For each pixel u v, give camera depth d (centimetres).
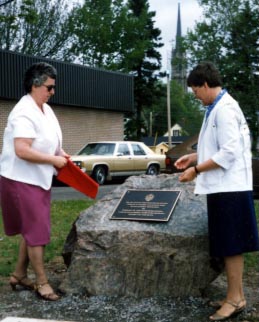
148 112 8300
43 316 416
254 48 3831
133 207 473
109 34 4869
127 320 404
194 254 438
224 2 3856
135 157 1948
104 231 456
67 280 460
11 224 459
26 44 4062
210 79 393
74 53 4575
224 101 391
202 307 427
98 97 2342
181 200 475
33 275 534
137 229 452
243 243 388
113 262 448
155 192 480
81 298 450
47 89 446
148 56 5703
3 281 519
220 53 3938
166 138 6512
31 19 2002
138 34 5116
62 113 2206
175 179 504
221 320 399
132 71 5550
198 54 3969
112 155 1861
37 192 443
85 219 477
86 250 458
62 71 2148
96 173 1795
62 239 715
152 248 442
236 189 385
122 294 449
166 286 445
